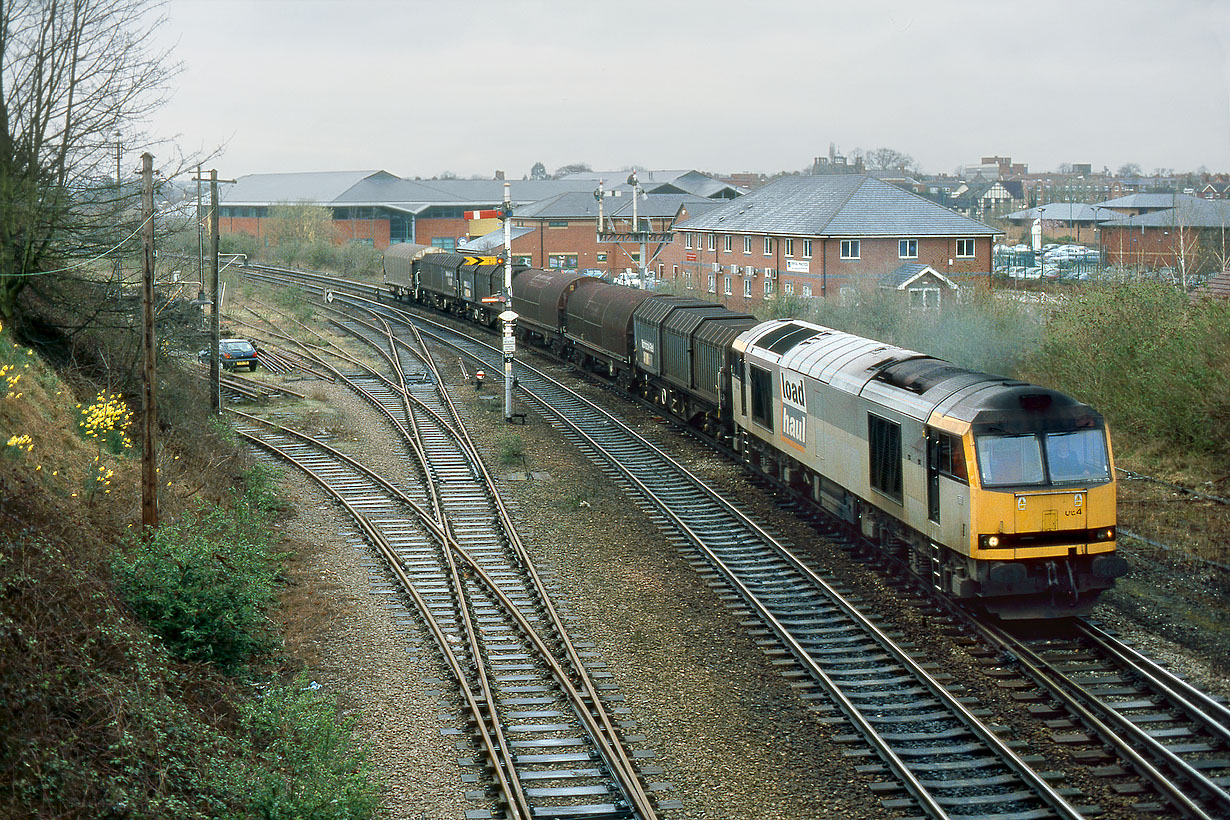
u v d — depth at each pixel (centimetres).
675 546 1958
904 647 1457
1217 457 2150
